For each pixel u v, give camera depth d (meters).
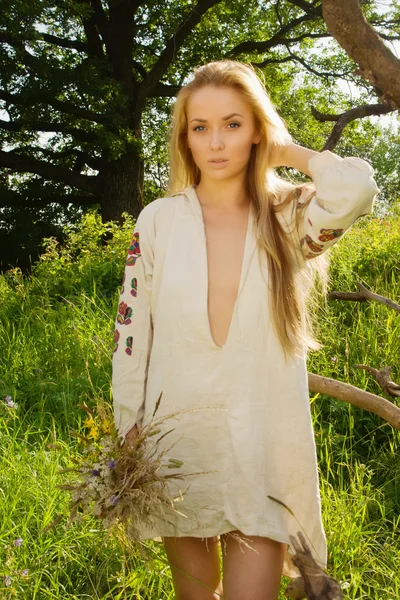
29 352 5.30
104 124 17.28
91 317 5.94
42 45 17.31
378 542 3.00
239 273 2.04
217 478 2.02
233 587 2.00
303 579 1.77
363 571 2.67
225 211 2.12
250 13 21.19
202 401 2.01
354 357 4.75
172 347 2.04
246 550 2.02
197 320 2.01
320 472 3.53
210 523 2.03
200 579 2.15
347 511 3.04
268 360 2.01
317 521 2.06
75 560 2.83
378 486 3.62
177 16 19.11
